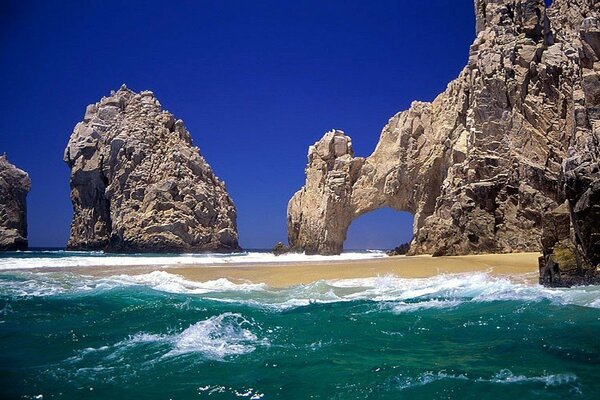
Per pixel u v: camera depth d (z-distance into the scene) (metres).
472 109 43.47
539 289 18.75
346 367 9.77
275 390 8.63
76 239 81.44
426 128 52.44
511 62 40.97
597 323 12.89
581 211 19.41
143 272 30.09
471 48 44.75
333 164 56.16
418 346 11.20
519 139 39.22
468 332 12.34
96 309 16.31
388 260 36.94
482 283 21.42
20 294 19.94
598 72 26.20
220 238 76.81
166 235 71.56
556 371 9.21
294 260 44.84
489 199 38.41
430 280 23.70
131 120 82.06
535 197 36.62
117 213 74.44
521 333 12.03
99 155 78.81
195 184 77.62
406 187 52.44
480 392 8.23
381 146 54.44
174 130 85.25
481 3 46.78
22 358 10.66
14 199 84.19
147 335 12.60
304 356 10.59
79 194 80.75
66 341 12.05
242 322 13.86
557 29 45.72
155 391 8.66
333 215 53.72
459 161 43.56
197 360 10.42
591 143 22.73
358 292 20.73
